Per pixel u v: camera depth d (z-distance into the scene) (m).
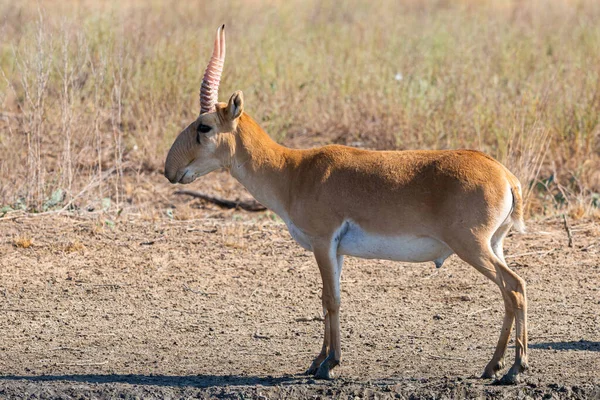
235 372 23.05
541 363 23.23
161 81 48.94
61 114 41.56
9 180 39.31
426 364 23.45
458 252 20.86
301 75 52.31
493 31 60.75
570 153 44.34
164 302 28.64
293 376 22.67
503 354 21.91
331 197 21.73
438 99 47.59
